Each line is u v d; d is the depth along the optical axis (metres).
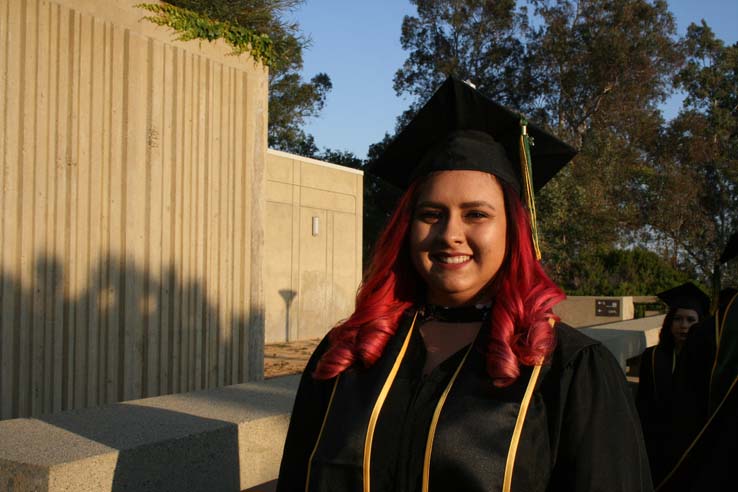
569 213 26.77
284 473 1.83
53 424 2.56
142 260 6.45
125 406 2.94
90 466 2.10
